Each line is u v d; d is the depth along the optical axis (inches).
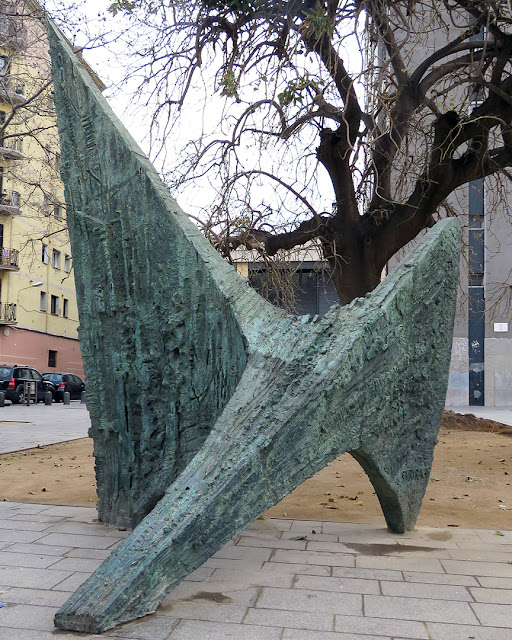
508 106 354.9
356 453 190.2
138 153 212.4
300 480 163.6
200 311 198.1
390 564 183.9
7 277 1206.9
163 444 207.9
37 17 427.2
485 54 383.9
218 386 194.2
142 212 207.5
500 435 550.0
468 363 964.0
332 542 209.2
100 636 129.2
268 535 218.7
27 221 1207.6
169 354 202.2
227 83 297.6
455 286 220.7
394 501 211.5
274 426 158.2
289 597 154.9
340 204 391.9
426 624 138.6
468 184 858.8
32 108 573.9
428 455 219.0
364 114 361.1
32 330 1305.4
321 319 189.6
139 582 135.6
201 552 144.3
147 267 206.8
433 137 388.2
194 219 366.0
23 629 132.4
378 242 389.4
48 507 256.5
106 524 226.8
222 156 352.2
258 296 205.0
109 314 216.5
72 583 161.9
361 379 181.8
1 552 190.4
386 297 193.2
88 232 218.5
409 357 200.7
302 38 310.3
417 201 379.9
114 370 217.0
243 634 131.8
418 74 369.1
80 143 220.7
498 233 879.7
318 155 380.5
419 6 473.7
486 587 163.8
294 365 174.7
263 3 325.1
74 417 768.9
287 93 286.4
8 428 606.2
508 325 947.3
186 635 130.6
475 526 235.9
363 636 131.8
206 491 146.6
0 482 313.3
